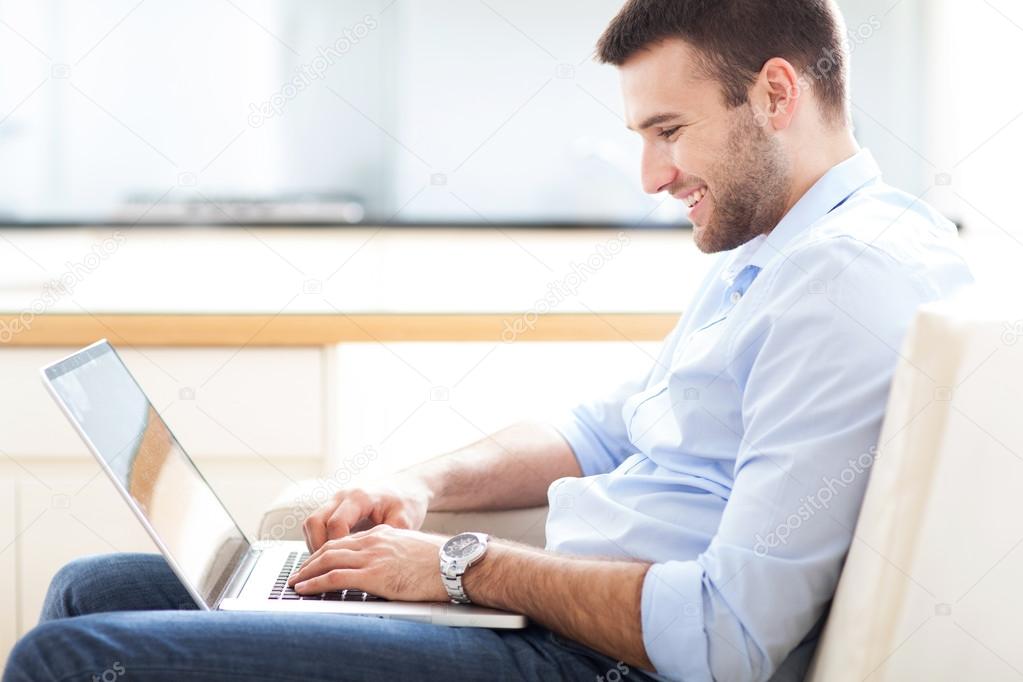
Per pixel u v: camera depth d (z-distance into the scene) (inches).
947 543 47.3
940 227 59.4
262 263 118.6
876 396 50.8
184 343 94.7
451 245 131.8
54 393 54.3
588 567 53.6
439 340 95.4
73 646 49.7
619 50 62.5
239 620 51.9
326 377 96.8
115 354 67.0
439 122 141.6
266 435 97.0
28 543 97.3
